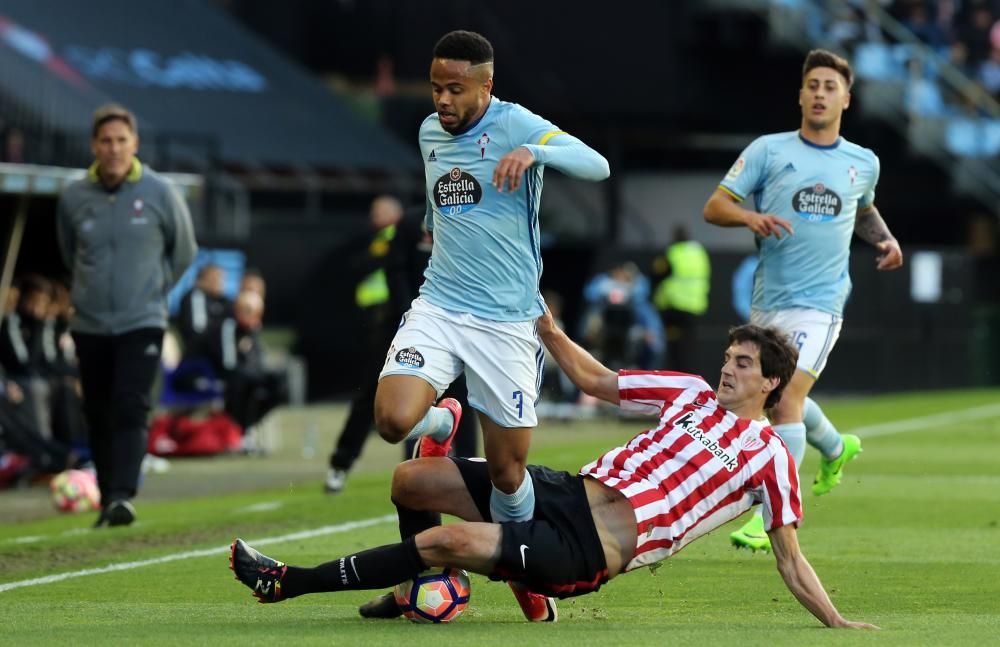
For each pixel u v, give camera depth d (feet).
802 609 81.71
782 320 104.78
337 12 346.33
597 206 339.16
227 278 256.11
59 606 82.48
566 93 333.62
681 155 346.33
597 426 237.66
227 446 189.37
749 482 73.00
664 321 268.41
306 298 268.41
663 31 333.01
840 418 236.02
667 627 73.46
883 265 109.81
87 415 123.34
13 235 154.81
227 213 273.54
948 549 105.91
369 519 122.42
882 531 115.44
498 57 335.06
